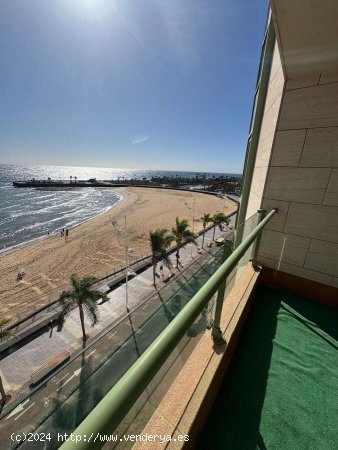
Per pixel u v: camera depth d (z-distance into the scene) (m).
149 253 24.59
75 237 30.39
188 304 0.77
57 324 11.71
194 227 36.53
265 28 3.26
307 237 2.69
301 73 2.42
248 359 1.76
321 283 2.62
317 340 1.99
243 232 2.14
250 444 1.22
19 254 24.64
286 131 2.66
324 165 2.47
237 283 2.48
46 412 1.04
